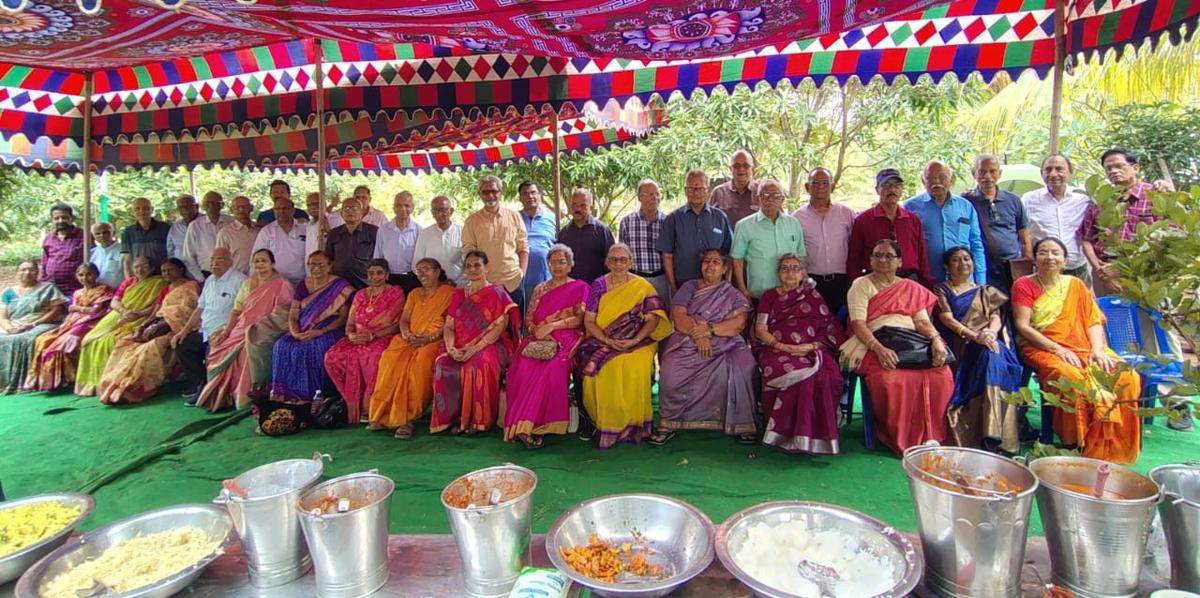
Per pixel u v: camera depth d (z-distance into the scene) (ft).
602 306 12.30
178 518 5.78
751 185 15.19
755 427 11.64
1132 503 4.37
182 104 17.48
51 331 16.92
